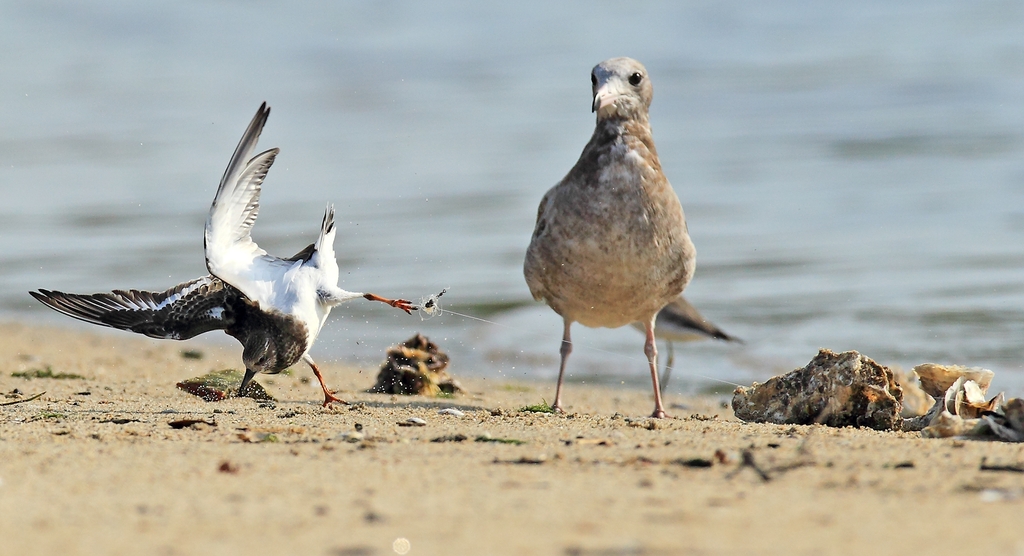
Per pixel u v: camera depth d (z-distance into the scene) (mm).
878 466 6723
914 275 17891
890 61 36656
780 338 15492
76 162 29953
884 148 26922
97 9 59000
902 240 20016
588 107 34031
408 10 54219
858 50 38906
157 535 5277
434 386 12594
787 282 17938
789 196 23500
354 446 7699
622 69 10703
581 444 7777
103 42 51906
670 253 10711
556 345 15961
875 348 14594
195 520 5531
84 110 37750
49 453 7398
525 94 36500
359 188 25609
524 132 31031
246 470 6777
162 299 10930
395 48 46062
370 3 56656
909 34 40438
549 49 43438
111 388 11961
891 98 32031
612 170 10539
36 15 58000
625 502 5840
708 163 26672
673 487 6215
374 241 21219
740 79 36062
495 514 5605
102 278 19422
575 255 10680
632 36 44500
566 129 31203
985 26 40844
